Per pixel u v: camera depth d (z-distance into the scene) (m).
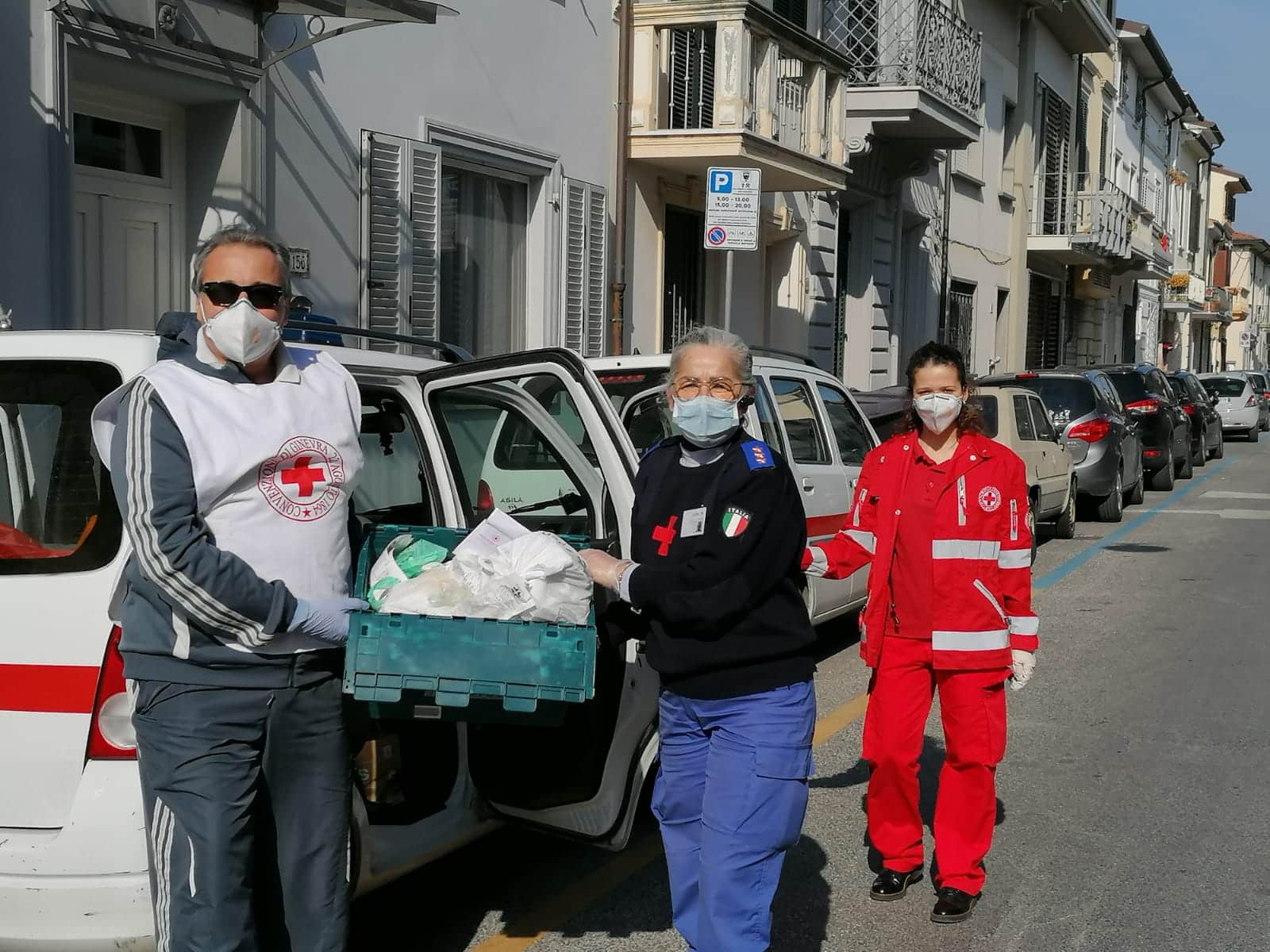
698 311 15.32
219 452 2.70
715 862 3.05
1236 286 70.94
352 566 3.29
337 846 2.98
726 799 3.06
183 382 2.74
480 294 11.70
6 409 3.24
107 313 8.20
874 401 10.73
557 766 3.79
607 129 12.98
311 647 2.84
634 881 4.49
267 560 2.78
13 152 7.11
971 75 19.12
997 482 4.02
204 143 8.68
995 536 4.04
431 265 10.57
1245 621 9.05
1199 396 24.08
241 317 2.70
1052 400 14.65
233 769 2.79
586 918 4.18
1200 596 10.05
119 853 2.96
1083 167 32.69
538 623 2.93
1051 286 31.48
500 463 4.86
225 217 8.64
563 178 12.20
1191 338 57.81
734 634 3.07
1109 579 10.85
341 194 9.64
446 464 4.09
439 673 2.87
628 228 13.45
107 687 3.01
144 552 2.65
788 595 3.14
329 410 2.92
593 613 3.22
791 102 13.86
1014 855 4.70
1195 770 5.67
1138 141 41.75
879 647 4.20
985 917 4.18
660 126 13.34
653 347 14.02
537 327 12.20
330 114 9.48
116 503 3.10
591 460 4.93
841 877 4.53
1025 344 27.70
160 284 8.61
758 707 3.08
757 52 13.12
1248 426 30.97
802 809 3.13
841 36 17.36
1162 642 8.36
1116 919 4.17
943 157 21.97
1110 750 5.98
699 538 3.03
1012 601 4.07
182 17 7.95
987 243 25.53
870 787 4.32
